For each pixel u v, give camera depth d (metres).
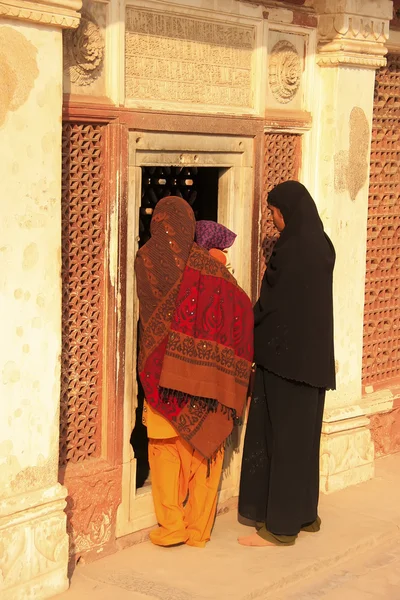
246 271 4.64
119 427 4.06
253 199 4.63
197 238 4.16
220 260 4.18
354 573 4.14
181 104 4.19
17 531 3.44
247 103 4.58
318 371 4.16
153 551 4.15
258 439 4.36
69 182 3.79
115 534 4.11
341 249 5.02
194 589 3.77
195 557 4.10
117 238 3.94
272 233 4.88
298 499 4.23
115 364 4.01
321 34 4.83
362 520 4.64
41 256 3.44
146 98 4.04
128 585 3.78
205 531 4.23
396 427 5.83
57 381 3.56
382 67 5.61
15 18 3.21
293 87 4.81
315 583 4.01
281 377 4.18
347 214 5.02
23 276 3.39
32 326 3.45
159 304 4.00
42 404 3.52
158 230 4.01
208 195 4.85
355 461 5.18
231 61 4.45
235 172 4.57
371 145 5.61
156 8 4.00
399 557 4.34
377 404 5.58
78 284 3.89
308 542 4.33
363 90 5.02
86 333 3.96
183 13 4.12
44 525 3.54
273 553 4.18
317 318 4.15
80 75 3.75
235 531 4.44
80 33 3.71
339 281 5.03
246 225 4.62
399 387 5.93
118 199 3.92
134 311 4.09
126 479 4.13
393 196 5.79
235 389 4.11
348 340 5.14
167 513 4.16
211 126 4.32
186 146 4.23
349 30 4.78
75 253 3.86
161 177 4.71
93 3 3.74
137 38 3.96
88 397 4.01
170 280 3.98
